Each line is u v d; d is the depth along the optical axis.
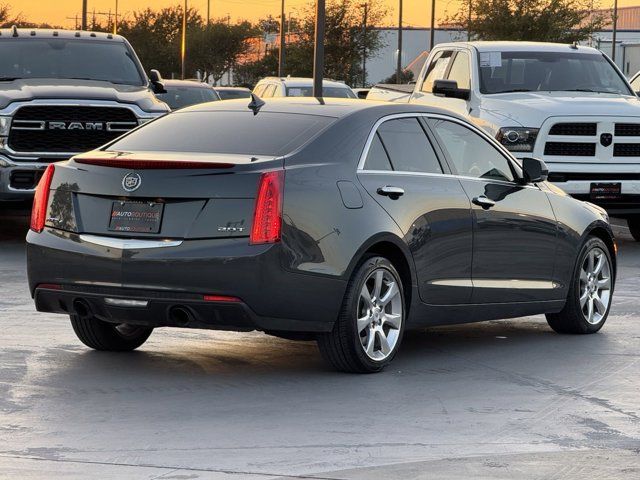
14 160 16.41
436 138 9.45
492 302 9.73
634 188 16.83
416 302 9.07
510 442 6.83
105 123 16.66
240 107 9.27
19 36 18.34
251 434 6.93
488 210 9.62
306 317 8.27
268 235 8.02
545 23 63.66
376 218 8.62
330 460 6.40
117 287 8.23
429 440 6.86
